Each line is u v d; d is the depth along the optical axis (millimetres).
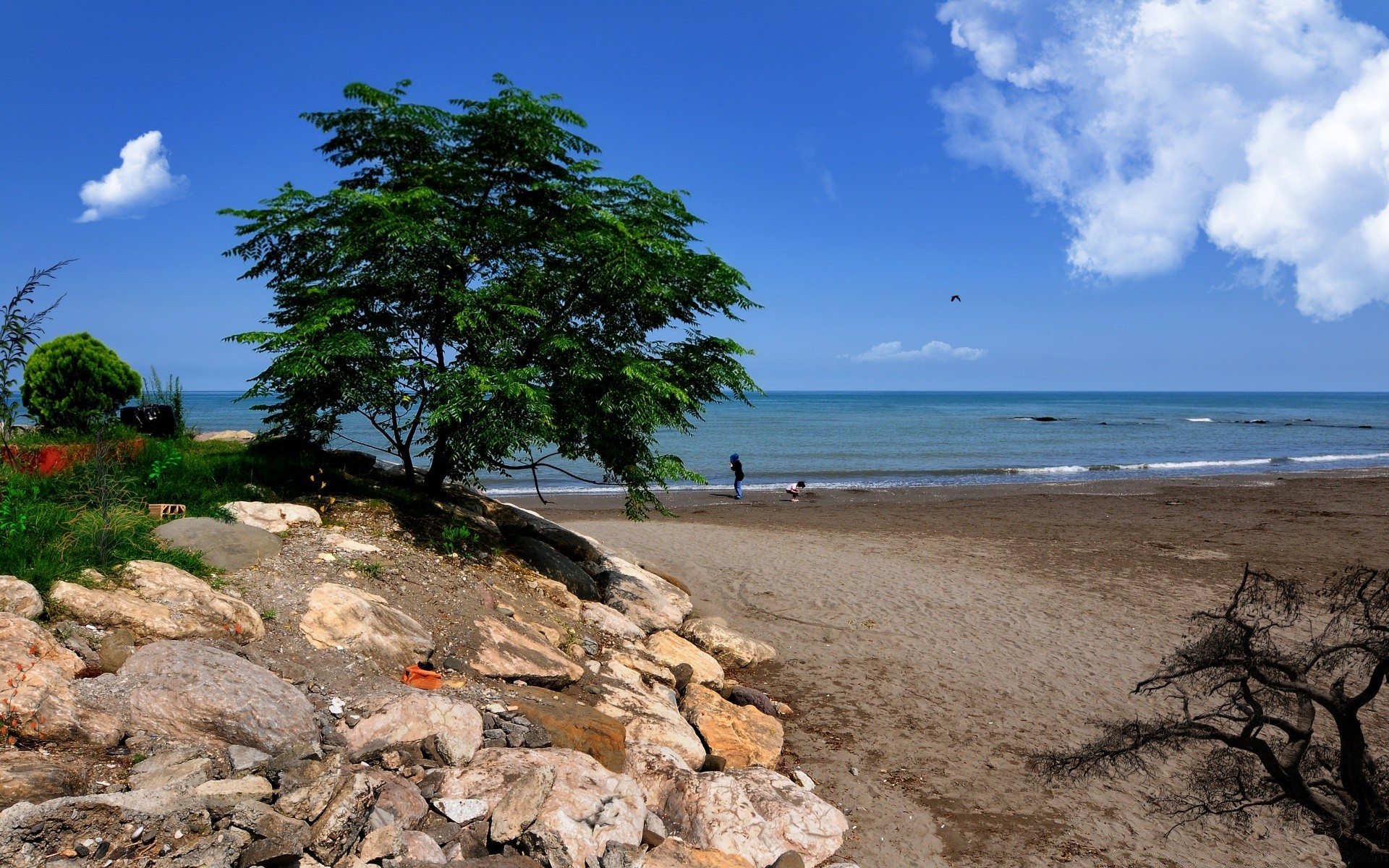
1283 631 12750
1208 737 6168
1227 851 6961
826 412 131500
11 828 3547
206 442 14156
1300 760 5758
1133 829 7270
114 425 13500
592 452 11883
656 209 12273
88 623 5773
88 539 6887
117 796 4004
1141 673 11336
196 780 4488
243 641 6367
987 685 10875
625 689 8531
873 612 14422
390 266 10266
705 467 45406
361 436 44406
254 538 8164
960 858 6723
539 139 11156
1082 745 8844
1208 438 72750
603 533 21906
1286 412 147500
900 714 9875
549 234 11555
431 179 11148
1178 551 20422
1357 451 58531
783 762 8445
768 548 20281
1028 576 17422
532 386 10734
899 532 23359
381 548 9305
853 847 6762
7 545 6438
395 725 5734
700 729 8289
